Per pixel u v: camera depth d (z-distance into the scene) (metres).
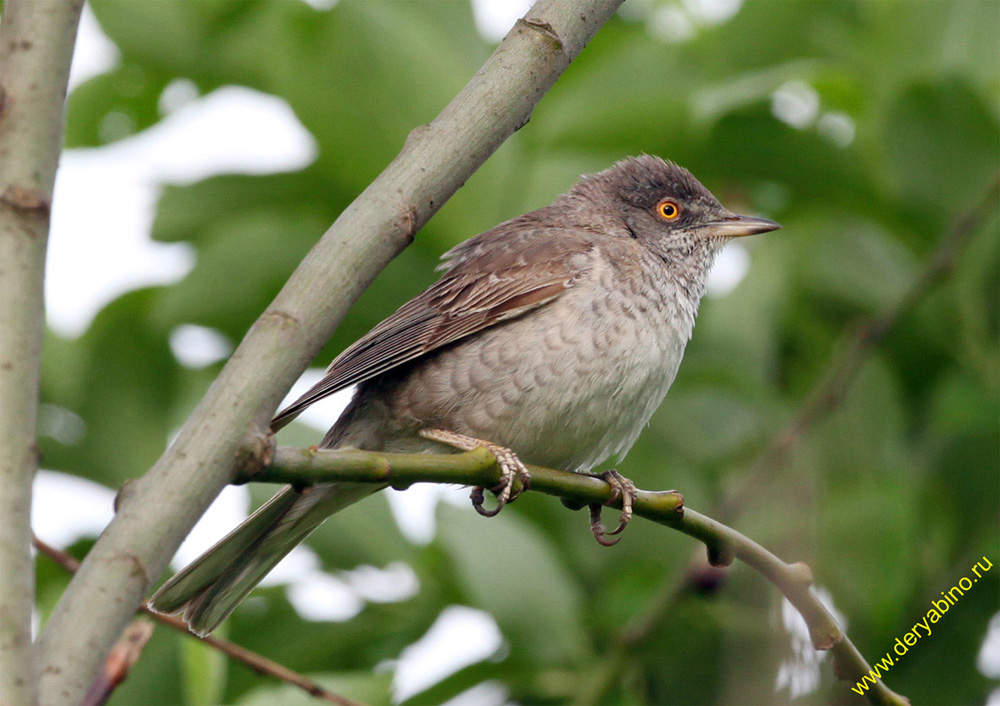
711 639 8.42
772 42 10.32
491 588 8.46
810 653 7.08
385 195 4.70
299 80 9.50
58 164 3.87
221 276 9.70
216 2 10.37
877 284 10.12
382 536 9.40
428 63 9.48
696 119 9.49
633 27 11.53
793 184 10.37
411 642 9.34
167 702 9.02
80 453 10.46
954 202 9.72
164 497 4.17
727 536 6.24
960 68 9.62
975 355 9.72
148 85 11.13
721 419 9.92
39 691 3.56
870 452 9.34
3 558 3.54
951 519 9.72
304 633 9.28
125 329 10.58
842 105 10.66
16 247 3.74
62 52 3.88
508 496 6.92
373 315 10.23
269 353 4.45
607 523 9.41
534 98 4.91
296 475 4.77
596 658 8.76
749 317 10.11
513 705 9.19
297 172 10.05
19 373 3.69
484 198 10.08
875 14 10.42
